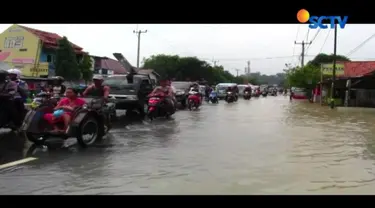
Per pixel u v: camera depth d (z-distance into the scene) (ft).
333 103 92.63
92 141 28.94
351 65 128.16
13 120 33.01
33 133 27.17
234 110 73.67
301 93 164.76
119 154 25.22
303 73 151.43
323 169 21.86
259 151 27.45
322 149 28.84
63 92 43.52
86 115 27.63
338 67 115.55
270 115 62.75
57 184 17.83
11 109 32.53
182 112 65.46
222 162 23.30
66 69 108.17
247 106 90.99
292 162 23.68
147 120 48.85
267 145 30.30
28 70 103.96
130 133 35.88
